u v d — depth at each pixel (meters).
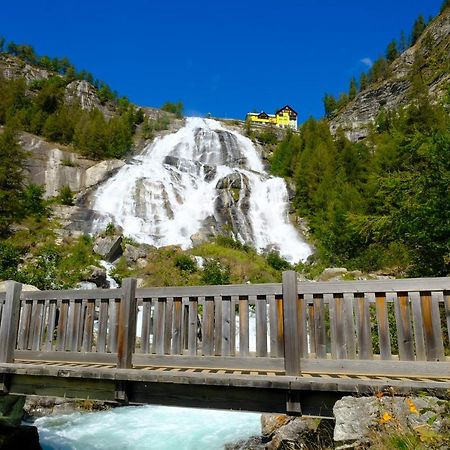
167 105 82.94
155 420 11.19
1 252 22.08
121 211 35.66
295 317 5.25
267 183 43.50
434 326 4.92
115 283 22.56
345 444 4.24
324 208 38.44
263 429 9.02
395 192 13.05
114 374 5.46
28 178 39.16
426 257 12.23
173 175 41.50
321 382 4.70
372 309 9.69
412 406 3.83
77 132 49.44
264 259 29.53
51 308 6.62
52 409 11.66
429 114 40.28
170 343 5.82
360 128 66.94
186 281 23.36
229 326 5.62
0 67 74.44
